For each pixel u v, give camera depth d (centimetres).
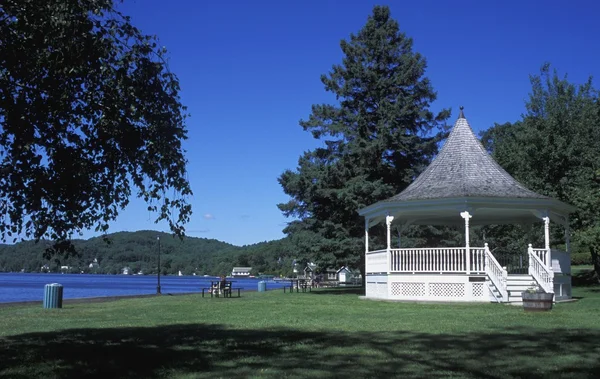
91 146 921
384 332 1241
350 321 1485
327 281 5238
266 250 15362
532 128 3812
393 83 3534
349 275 7088
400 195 2527
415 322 1443
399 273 2398
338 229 3416
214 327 1367
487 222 3130
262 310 1881
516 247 4222
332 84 3597
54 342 1098
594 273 4109
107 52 881
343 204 3369
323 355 938
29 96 851
